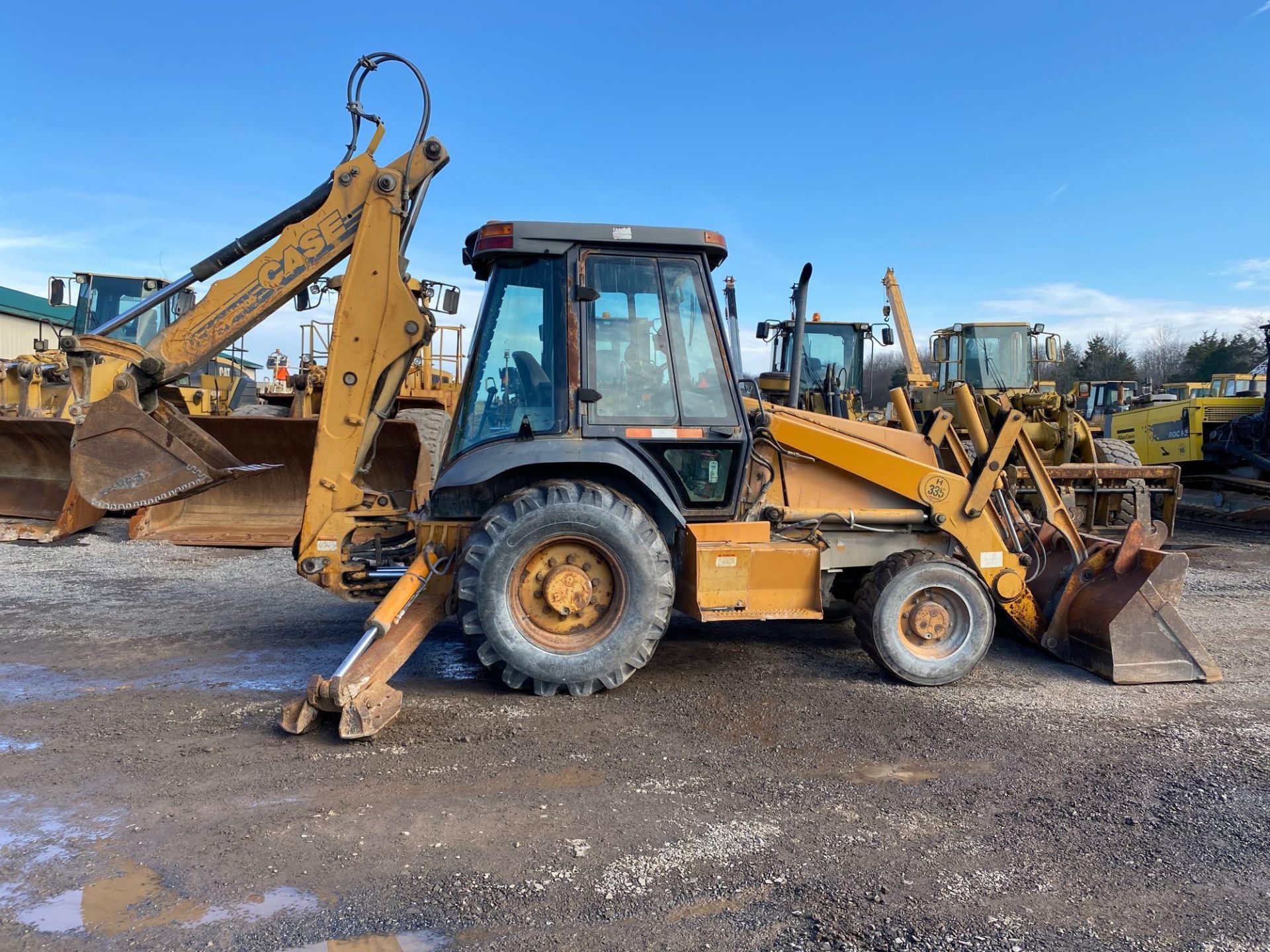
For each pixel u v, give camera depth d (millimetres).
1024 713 4391
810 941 2451
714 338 4867
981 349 13508
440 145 4695
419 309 4711
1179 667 4945
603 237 4672
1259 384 19703
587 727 4078
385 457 8477
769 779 3553
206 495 9312
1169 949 2449
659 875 2787
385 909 2568
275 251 4801
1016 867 2877
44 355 11680
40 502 9211
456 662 5121
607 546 4414
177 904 2578
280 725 3982
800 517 5059
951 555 5355
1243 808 3326
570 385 4582
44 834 2994
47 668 4926
